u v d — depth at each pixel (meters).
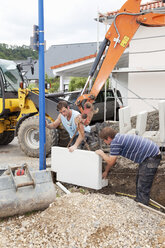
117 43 5.59
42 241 2.56
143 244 2.47
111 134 3.25
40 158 4.26
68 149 3.86
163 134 5.00
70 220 2.84
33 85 17.83
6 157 6.44
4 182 2.93
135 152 3.25
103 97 9.45
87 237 2.58
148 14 5.47
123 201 3.41
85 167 3.71
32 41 4.02
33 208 3.02
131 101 9.38
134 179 4.24
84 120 4.20
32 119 6.14
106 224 2.76
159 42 8.75
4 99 6.64
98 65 5.64
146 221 2.88
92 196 3.44
